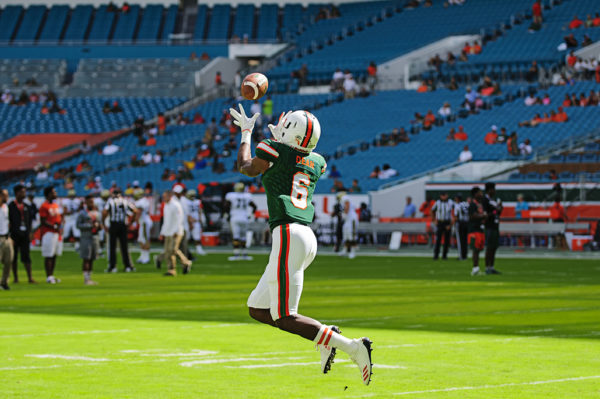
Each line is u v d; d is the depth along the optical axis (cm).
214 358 2002
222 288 3950
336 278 4462
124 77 12388
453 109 9562
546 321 2681
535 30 10631
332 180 8450
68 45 12900
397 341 2252
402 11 12469
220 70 12375
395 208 7850
